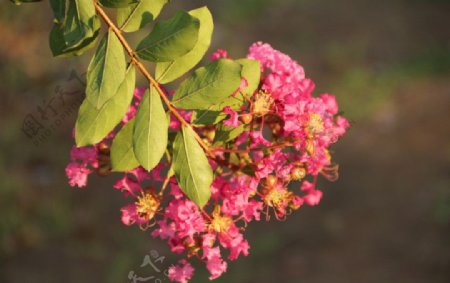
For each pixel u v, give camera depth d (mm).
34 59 10547
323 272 7840
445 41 12383
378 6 13602
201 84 1872
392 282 7586
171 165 2025
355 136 9875
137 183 2186
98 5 1848
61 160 9172
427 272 7664
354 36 12633
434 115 10094
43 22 11352
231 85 1858
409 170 9156
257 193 2104
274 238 8242
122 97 1836
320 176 9031
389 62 11758
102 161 2219
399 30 12789
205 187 1898
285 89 2076
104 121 1833
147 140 1838
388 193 8828
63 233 8320
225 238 2127
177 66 1912
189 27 1787
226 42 12430
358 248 8102
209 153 1989
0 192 8570
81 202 8734
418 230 8195
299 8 13477
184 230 2090
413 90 10766
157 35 1811
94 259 8039
